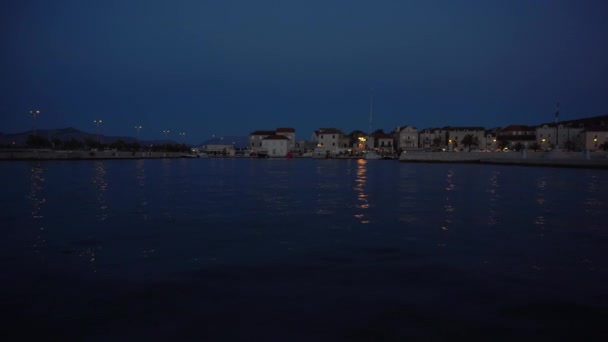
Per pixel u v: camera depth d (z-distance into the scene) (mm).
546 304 6859
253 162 112875
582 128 155875
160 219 15586
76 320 6184
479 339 5629
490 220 15648
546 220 15656
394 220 15586
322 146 171875
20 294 7223
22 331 5824
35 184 31719
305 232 13102
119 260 9531
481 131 167500
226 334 5746
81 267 8914
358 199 23078
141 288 7566
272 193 26406
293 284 7828
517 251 10578
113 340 5574
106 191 26625
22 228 13453
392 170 65562
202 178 41781
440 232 13172
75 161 94750
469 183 36281
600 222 15234
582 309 6660
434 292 7406
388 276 8352
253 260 9586
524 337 5691
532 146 154875
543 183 36625
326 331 5844
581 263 9398
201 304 6805
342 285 7777
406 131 166875
